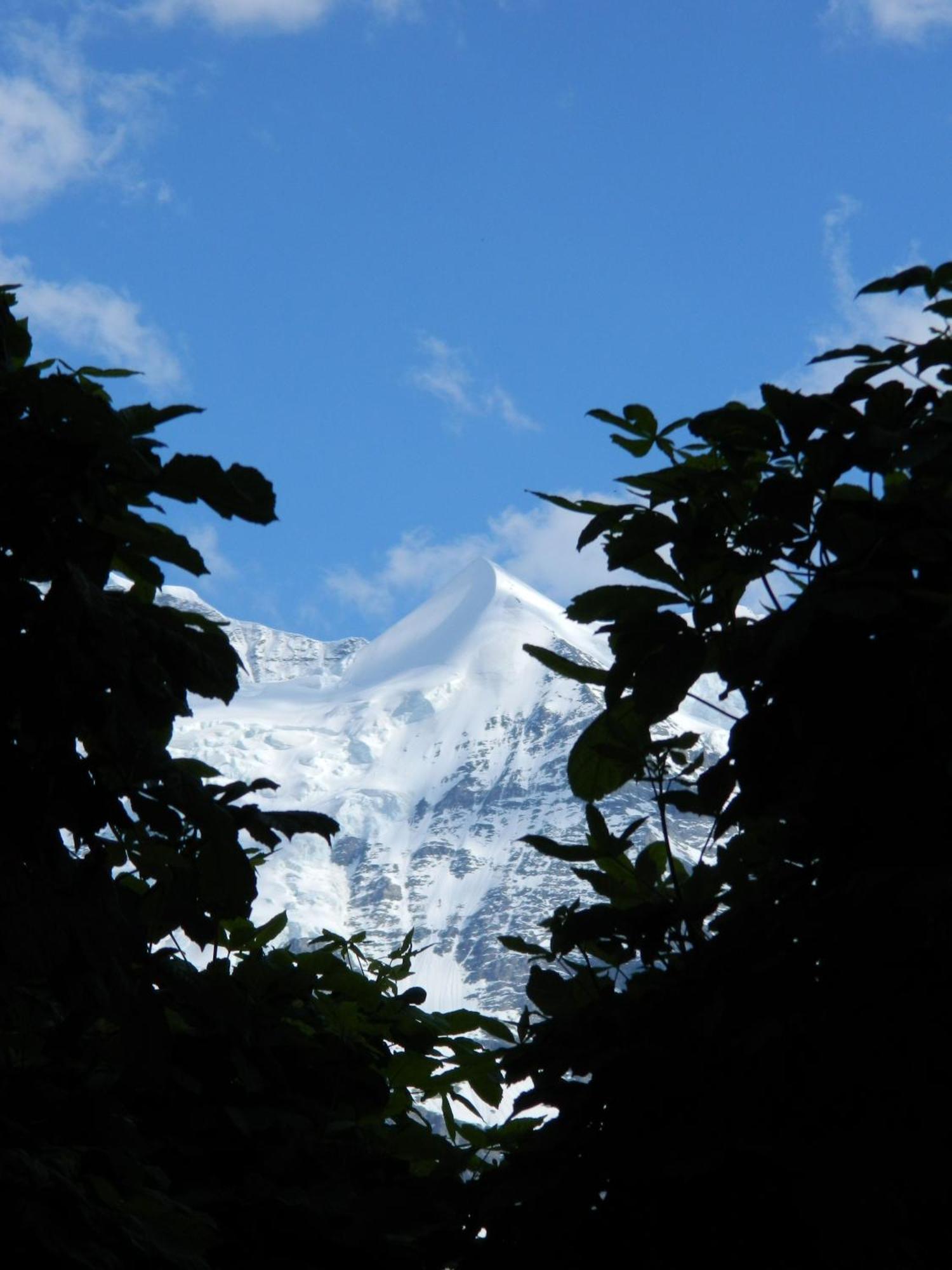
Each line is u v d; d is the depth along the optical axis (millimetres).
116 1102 6988
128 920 6160
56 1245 5570
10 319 6789
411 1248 7688
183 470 6199
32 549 5941
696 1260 6645
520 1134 9023
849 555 6719
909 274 7109
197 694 6441
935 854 6449
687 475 7238
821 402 6887
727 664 7043
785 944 6770
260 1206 7633
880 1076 6430
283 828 6547
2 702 5809
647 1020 6961
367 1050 9000
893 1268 6262
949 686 6453
